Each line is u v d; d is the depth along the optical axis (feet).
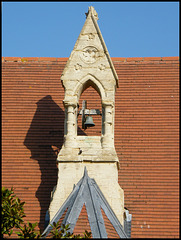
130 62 139.03
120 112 127.03
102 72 113.09
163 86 131.95
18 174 116.47
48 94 132.46
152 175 115.03
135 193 112.37
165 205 109.91
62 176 107.65
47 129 124.57
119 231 99.76
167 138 121.29
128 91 131.34
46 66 139.74
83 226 96.89
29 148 121.08
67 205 103.14
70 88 112.57
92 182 105.91
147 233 105.91
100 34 115.03
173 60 138.51
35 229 106.93
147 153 118.83
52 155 119.34
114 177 107.14
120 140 121.60
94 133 121.39
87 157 108.17
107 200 105.60
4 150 121.08
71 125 110.93
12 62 140.97
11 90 133.90
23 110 129.08
